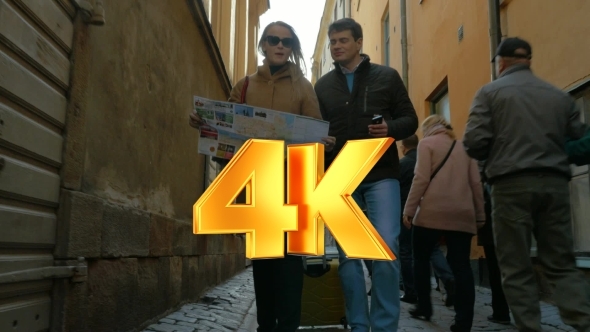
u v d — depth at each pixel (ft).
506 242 10.65
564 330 14.79
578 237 18.97
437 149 14.46
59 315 9.81
